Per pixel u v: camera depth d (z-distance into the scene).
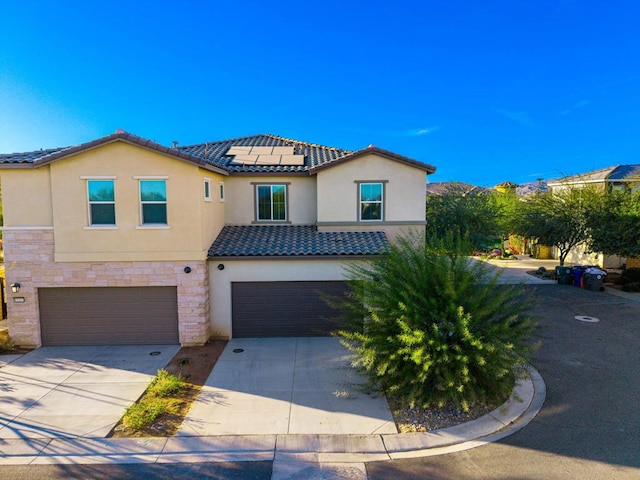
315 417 8.90
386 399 9.70
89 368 11.78
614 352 12.75
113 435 8.23
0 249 24.89
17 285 13.27
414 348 8.62
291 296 14.44
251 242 15.07
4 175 13.12
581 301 19.33
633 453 7.48
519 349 8.91
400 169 16.45
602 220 22.84
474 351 8.42
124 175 13.16
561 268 23.55
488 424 8.50
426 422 8.61
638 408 9.19
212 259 14.05
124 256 13.36
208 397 9.88
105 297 13.69
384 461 7.37
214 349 13.30
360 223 16.47
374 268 10.47
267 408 9.32
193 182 13.27
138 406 9.17
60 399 9.84
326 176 16.45
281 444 7.89
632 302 19.14
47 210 13.21
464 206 25.48
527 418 8.79
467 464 7.24
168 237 13.41
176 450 7.71
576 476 6.84
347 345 9.88
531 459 7.34
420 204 16.56
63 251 13.27
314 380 10.83
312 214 17.16
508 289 9.84
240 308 14.41
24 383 10.76
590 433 8.17
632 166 31.62
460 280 9.11
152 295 13.73
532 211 25.64
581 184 30.48
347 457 7.50
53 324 13.69
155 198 13.38
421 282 9.05
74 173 13.12
